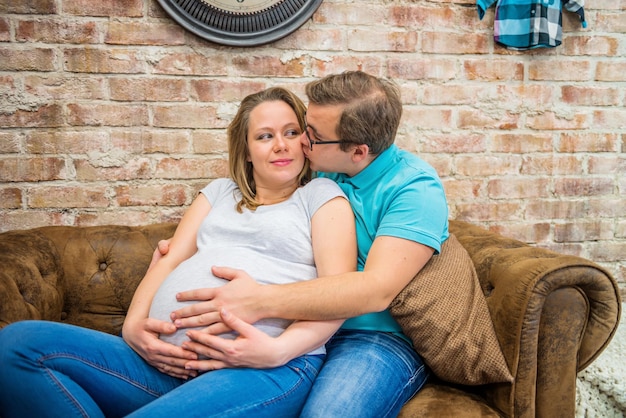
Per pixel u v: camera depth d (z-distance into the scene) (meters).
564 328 1.22
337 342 1.33
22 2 1.70
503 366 1.21
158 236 1.72
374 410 1.12
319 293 1.13
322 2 1.87
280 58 1.88
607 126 2.08
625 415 1.60
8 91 1.73
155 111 1.83
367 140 1.27
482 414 1.21
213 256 1.27
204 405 1.01
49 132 1.78
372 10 1.90
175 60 1.82
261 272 1.23
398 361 1.25
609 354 1.69
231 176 1.44
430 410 1.22
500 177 2.05
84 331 1.17
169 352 1.14
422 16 1.93
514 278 1.26
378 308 1.17
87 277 1.63
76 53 1.76
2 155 1.76
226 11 1.78
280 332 1.18
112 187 1.84
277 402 1.09
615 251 2.14
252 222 1.32
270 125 1.34
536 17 1.90
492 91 2.00
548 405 1.24
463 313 1.24
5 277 1.34
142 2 1.77
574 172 2.09
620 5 2.02
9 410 1.07
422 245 1.22
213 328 1.12
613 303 1.23
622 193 2.12
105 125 1.81
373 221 1.31
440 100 1.98
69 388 1.05
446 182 2.02
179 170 1.88
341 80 1.27
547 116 2.04
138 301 1.31
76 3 1.73
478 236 1.64
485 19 1.96
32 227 1.81
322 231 1.26
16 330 1.10
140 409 1.00
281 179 1.34
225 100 1.87
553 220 2.10
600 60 2.04
